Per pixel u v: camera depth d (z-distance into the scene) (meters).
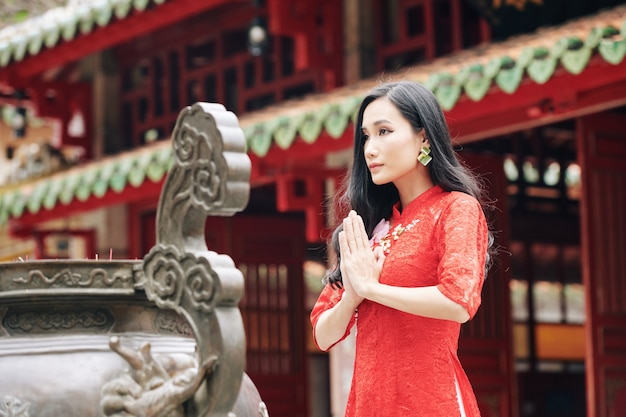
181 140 2.46
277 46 13.02
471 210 3.12
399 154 3.21
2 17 15.34
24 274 2.57
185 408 2.43
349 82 11.66
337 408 10.86
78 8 13.23
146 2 11.96
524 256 14.28
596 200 9.08
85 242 14.72
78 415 2.42
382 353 3.18
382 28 11.78
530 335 14.48
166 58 14.55
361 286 3.10
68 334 2.58
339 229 3.47
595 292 9.00
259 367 13.54
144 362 2.46
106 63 15.23
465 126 9.02
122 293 2.58
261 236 13.82
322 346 3.35
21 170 16.20
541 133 14.20
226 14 13.62
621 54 6.67
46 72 15.45
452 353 3.17
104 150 15.16
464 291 2.97
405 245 3.18
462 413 3.15
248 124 10.12
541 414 14.58
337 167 10.31
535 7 10.10
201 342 2.39
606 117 9.23
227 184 2.35
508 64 7.48
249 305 13.61
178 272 2.45
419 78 8.88
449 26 11.63
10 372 2.46
